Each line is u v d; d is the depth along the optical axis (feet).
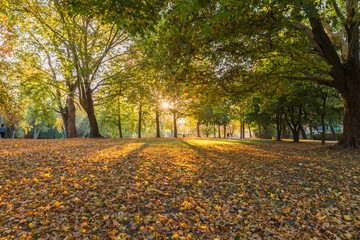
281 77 45.68
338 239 15.15
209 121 146.51
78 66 68.85
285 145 69.31
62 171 24.70
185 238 14.47
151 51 34.22
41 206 16.83
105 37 76.84
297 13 22.85
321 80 44.62
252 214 18.21
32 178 22.02
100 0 17.37
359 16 31.14
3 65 51.67
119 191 20.20
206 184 24.11
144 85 75.51
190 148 50.06
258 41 33.06
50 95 81.00
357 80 43.50
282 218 17.74
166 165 30.30
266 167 31.58
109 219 15.85
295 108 92.12
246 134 323.78
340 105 76.95
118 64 77.92
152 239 14.17
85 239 13.50
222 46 33.86
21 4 57.41
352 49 42.45
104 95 84.99
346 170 29.71
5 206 16.48
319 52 41.88
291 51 34.42
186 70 32.55
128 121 146.41
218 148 53.62
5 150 35.42
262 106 81.25
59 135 208.03
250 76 44.45
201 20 27.48
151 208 18.02
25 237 13.23
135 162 30.63
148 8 18.01
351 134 45.11
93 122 81.10
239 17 24.77
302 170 30.04
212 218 17.24
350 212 18.95
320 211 19.12
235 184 24.48
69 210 16.60
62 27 66.18
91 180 22.53
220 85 46.09
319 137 138.41
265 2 22.33
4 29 52.75
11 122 46.85
